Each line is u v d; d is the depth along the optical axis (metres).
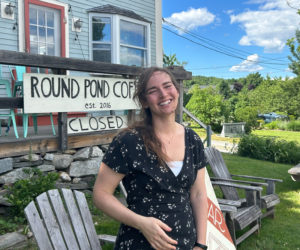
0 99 4.08
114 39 8.93
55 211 2.25
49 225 2.15
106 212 1.55
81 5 8.64
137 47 9.66
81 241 2.31
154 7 10.61
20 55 3.96
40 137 4.63
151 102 1.65
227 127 19.06
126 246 1.56
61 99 4.59
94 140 5.20
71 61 4.56
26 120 4.70
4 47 7.19
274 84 37.69
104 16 8.88
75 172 4.96
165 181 1.56
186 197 1.67
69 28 8.38
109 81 5.19
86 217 2.44
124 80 5.39
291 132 24.41
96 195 1.57
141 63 9.84
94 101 5.00
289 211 5.32
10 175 4.24
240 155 11.82
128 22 9.41
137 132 1.60
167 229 1.50
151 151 1.56
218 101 22.28
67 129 4.78
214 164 4.95
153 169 1.55
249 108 24.66
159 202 1.55
